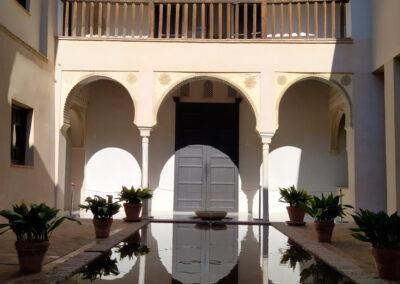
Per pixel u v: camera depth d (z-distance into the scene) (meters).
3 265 5.70
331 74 11.69
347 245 7.76
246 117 14.23
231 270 5.68
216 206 14.09
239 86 11.80
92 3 12.08
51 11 11.64
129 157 14.20
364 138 11.54
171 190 14.12
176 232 9.45
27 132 10.45
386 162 10.77
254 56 11.80
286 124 14.25
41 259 5.34
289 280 5.15
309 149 14.18
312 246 7.55
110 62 11.89
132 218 10.88
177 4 12.01
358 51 11.66
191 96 14.27
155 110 11.83
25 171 9.98
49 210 5.48
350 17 11.79
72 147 14.17
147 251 7.04
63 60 11.92
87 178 14.13
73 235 8.46
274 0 11.85
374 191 11.45
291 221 10.70
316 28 11.77
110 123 14.26
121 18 14.15
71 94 11.98
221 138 14.20
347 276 5.36
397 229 5.29
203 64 11.84
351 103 11.61
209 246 7.64
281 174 14.12
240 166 14.13
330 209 8.11
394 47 10.15
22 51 9.86
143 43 11.91
